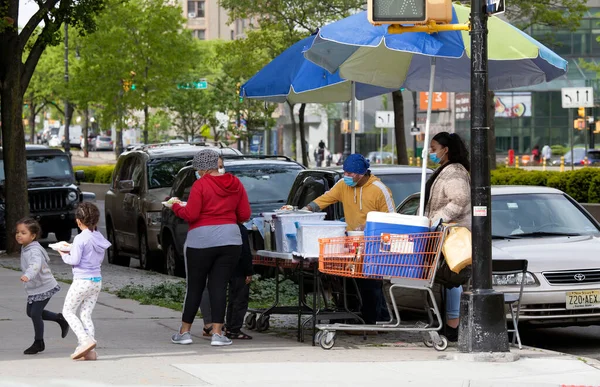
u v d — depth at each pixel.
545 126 112.62
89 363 12.97
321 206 15.85
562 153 108.94
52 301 19.92
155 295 20.86
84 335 13.12
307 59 18.53
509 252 15.84
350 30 15.38
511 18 49.97
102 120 83.69
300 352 14.13
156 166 28.61
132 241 28.94
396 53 18.11
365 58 18.30
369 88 21.94
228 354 13.92
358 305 15.72
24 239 13.51
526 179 39.09
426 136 15.23
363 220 15.51
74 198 36.59
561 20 48.00
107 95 74.44
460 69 18.47
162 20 73.88
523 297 15.33
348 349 14.49
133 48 73.19
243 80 68.62
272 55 55.41
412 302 16.44
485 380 11.84
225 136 83.19
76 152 140.88
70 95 78.81
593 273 15.63
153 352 14.08
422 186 14.87
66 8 32.66
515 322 14.49
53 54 110.94
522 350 14.36
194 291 14.66
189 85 79.00
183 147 30.66
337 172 20.38
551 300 15.35
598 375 12.41
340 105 134.50
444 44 14.87
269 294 20.41
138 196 28.25
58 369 12.48
